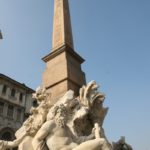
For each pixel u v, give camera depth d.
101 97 7.90
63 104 6.30
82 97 7.69
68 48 9.88
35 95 7.45
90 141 5.07
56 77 9.23
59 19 11.95
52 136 5.50
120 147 8.03
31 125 6.63
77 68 9.83
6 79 36.62
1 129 33.16
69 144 5.48
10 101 36.19
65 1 12.85
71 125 6.25
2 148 6.35
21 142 6.43
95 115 7.59
